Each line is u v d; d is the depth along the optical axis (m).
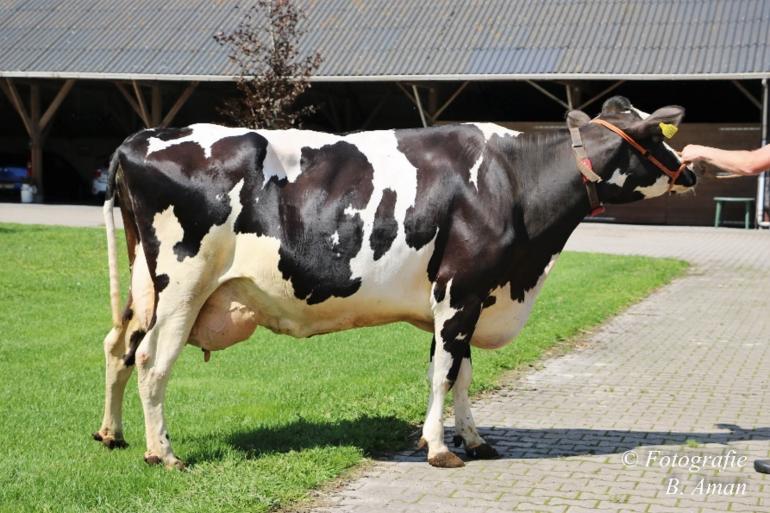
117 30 30.88
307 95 33.50
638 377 8.71
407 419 6.94
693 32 25.95
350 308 5.80
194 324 5.75
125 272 14.57
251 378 8.25
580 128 5.90
